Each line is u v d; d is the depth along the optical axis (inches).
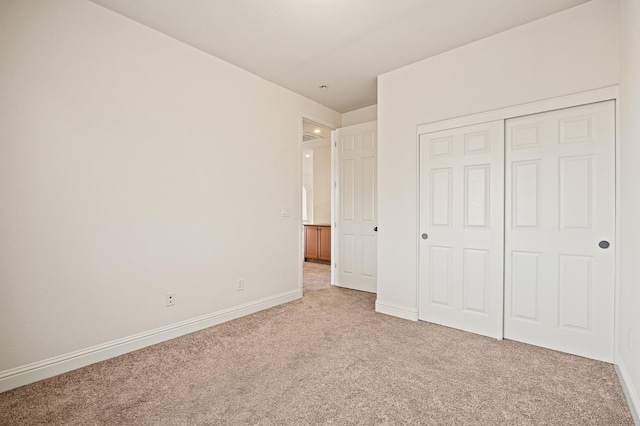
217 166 117.3
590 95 86.6
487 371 81.2
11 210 73.0
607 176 85.3
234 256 123.4
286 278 146.7
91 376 79.1
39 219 76.9
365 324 117.0
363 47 110.7
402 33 101.8
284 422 61.5
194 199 109.9
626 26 74.2
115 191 90.1
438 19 94.3
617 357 82.2
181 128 106.2
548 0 85.5
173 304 104.0
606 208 85.4
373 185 164.4
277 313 130.3
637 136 65.7
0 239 71.7
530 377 78.1
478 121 106.6
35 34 75.9
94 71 86.0
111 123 89.3
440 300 116.8
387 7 88.3
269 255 138.1
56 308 79.7
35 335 76.5
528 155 98.1
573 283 90.7
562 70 91.0
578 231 89.7
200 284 111.7
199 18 93.4
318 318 124.0
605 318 85.7
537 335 96.9
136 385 75.0
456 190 112.4
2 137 71.6
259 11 89.8
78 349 83.4
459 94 110.9
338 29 99.6
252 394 71.1
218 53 114.4
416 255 121.8
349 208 174.7
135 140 94.4
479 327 107.3
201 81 112.2
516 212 100.4
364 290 168.2
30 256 75.7
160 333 100.4
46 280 78.1
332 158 183.0
